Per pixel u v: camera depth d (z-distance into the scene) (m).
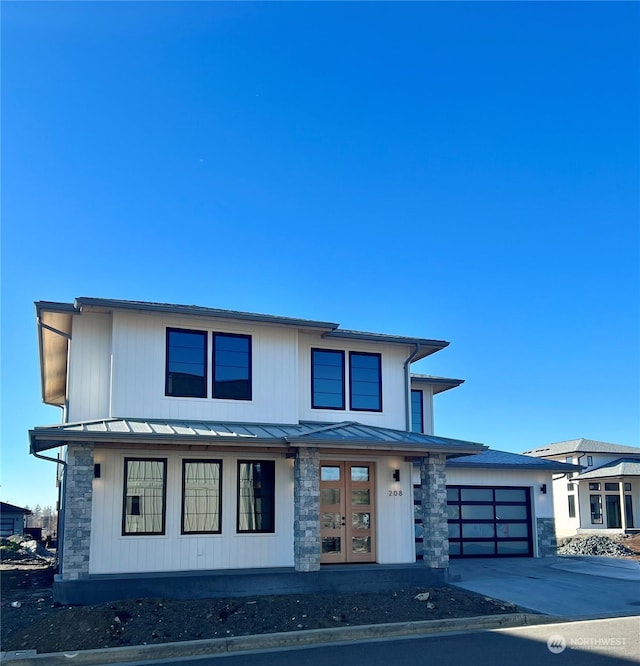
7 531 46.06
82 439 13.38
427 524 16.20
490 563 20.44
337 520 16.70
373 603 13.16
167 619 11.60
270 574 14.45
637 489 37.69
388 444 15.44
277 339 17.09
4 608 12.92
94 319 16.12
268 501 15.67
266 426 16.22
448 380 24.41
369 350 18.55
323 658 9.62
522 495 22.91
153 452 14.92
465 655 9.59
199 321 16.41
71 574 13.35
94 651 9.81
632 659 9.16
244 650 10.32
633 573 17.86
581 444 39.88
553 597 14.12
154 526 14.65
